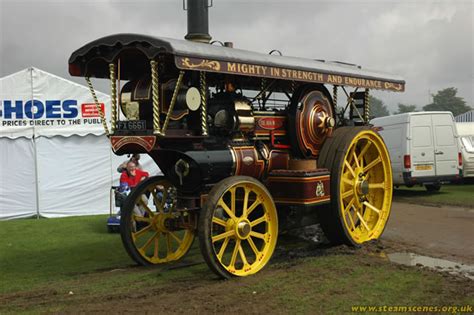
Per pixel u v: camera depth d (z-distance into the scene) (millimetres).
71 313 4250
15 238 8555
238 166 5688
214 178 5473
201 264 6078
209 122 5848
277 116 6449
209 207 4965
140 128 5289
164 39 4867
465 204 11375
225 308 4266
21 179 11469
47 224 10203
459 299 4438
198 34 6809
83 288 5086
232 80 6336
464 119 28984
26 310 4395
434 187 14484
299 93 6559
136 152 5602
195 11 7105
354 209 6973
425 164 13391
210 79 6152
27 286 5289
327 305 4301
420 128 13398
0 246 7836
